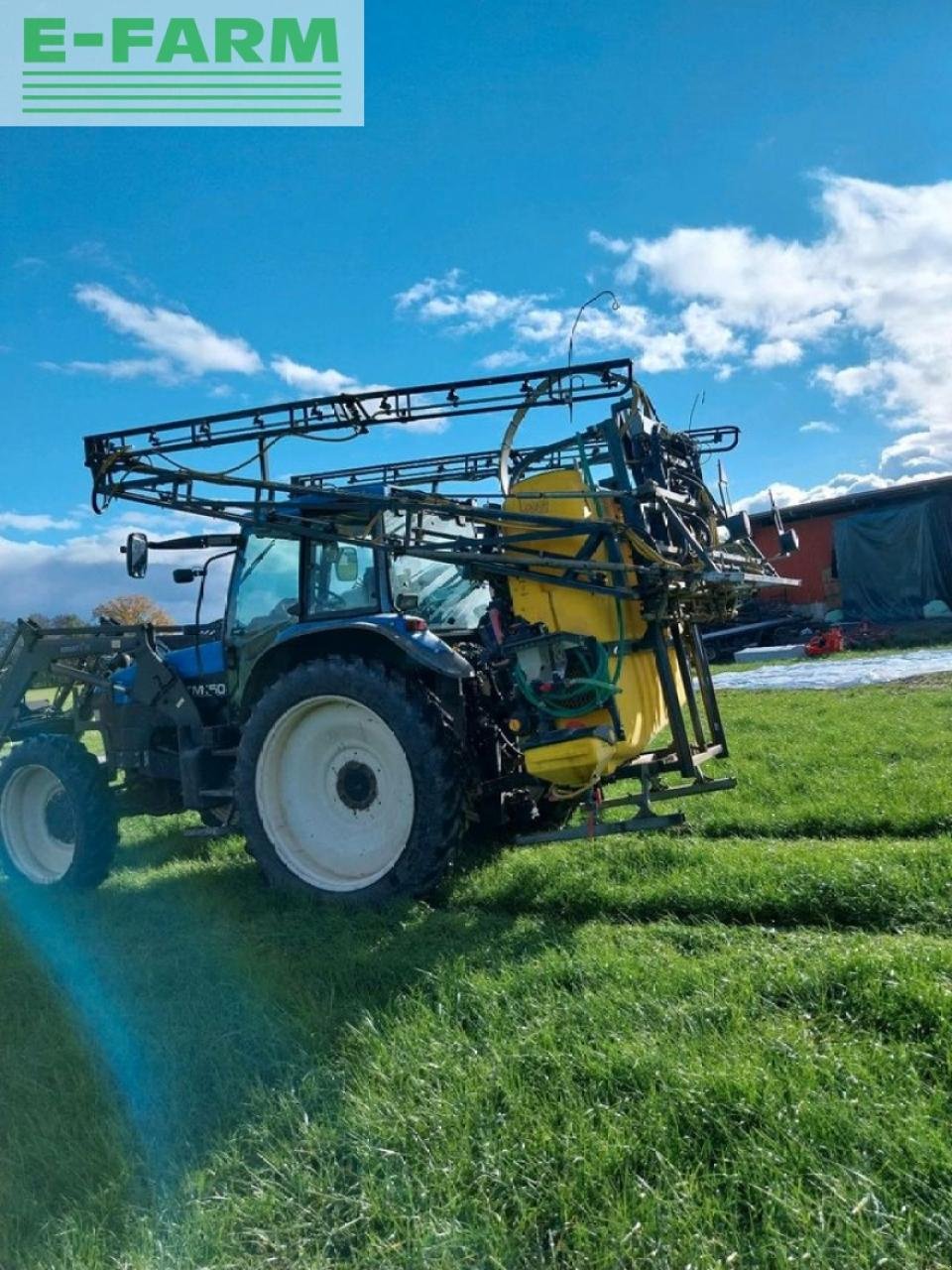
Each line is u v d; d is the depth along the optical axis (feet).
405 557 15.66
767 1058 7.79
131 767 18.02
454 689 14.37
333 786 14.92
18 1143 7.86
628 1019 8.77
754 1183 6.29
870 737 22.44
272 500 15.49
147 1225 6.73
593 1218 6.23
